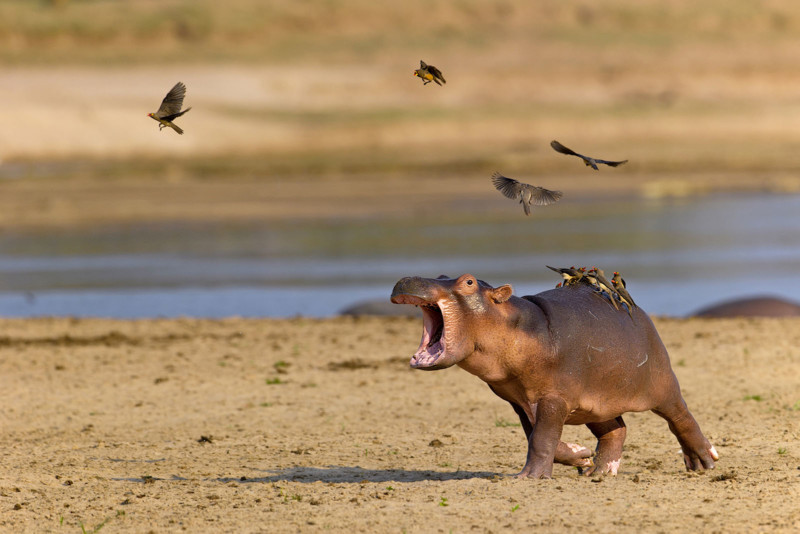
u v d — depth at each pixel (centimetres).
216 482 3522
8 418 4772
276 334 6906
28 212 16000
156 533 2895
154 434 4456
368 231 14425
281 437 4362
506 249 12838
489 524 2834
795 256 12356
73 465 3853
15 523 3030
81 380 5547
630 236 14025
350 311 8062
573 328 3188
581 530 2766
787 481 3316
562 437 4344
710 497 3081
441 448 4122
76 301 9594
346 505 3092
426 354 3036
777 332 6681
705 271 11362
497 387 3259
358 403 5003
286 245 13162
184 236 13925
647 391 3391
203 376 5625
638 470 3659
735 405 4838
